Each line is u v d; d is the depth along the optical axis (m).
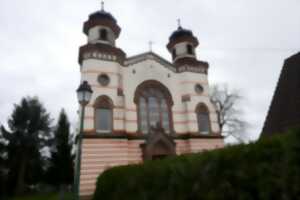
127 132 22.53
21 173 33.78
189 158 7.41
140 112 23.94
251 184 5.32
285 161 4.79
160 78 25.94
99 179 14.09
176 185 7.33
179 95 26.23
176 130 24.70
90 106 20.95
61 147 37.50
